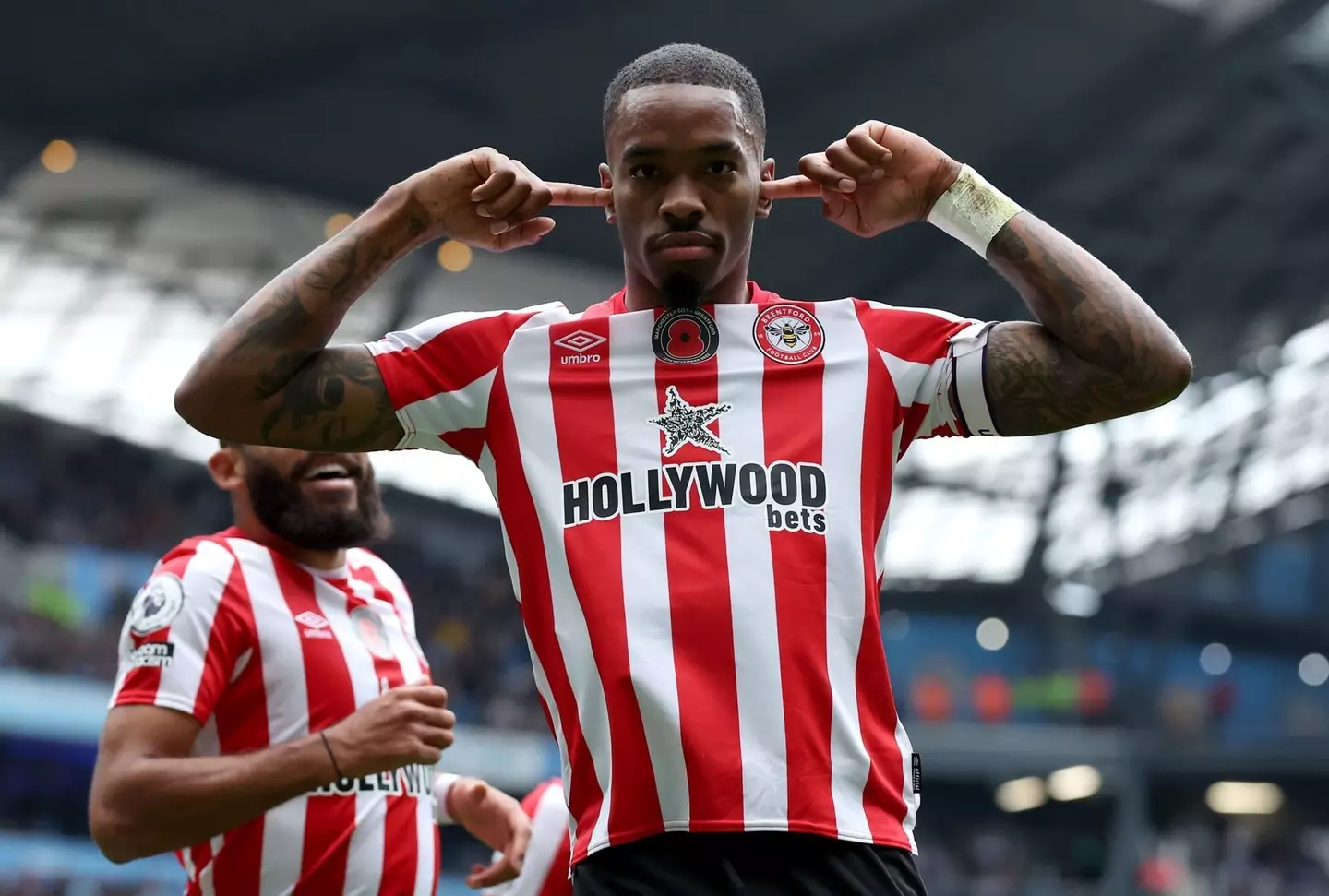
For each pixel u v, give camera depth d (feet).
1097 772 200.23
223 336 13.32
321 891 19.70
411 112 142.10
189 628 19.63
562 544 12.71
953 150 162.81
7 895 97.76
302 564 21.25
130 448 188.14
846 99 149.89
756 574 12.37
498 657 166.30
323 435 13.48
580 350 13.30
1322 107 156.46
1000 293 183.62
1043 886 193.88
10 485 155.84
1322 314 199.41
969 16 137.49
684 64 13.05
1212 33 144.87
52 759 112.68
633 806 12.03
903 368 13.52
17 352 177.37
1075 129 159.12
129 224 158.92
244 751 19.94
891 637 252.21
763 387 13.12
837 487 12.82
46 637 118.11
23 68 129.90
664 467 12.76
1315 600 251.80
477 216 13.88
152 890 104.42
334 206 155.74
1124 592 246.47
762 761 11.99
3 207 152.87
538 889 21.11
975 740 204.64
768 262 170.50
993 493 228.02
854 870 12.00
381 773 19.75
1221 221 181.68
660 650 12.23
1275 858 188.96
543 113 144.97
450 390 13.43
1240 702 249.34
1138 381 13.20
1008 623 250.78
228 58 130.31
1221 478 236.22
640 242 13.03
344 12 125.39
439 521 214.07
